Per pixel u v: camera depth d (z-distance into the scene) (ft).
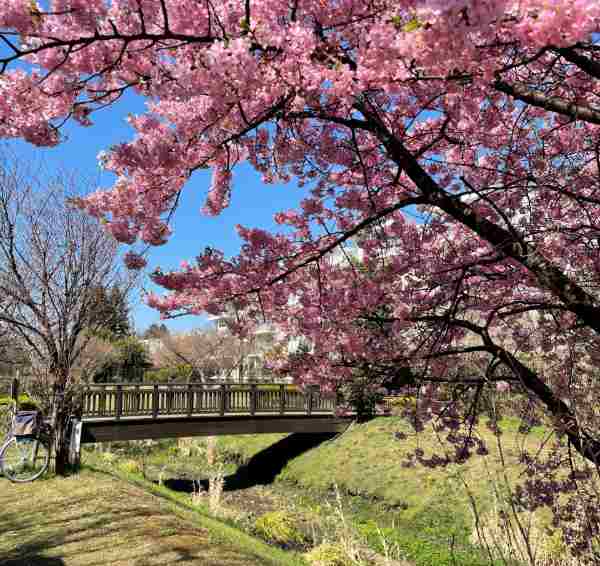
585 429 12.01
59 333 29.78
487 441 30.71
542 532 17.12
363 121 12.39
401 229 16.97
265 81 8.64
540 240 13.73
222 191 15.66
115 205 12.66
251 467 60.29
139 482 32.96
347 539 26.86
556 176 15.03
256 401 58.85
